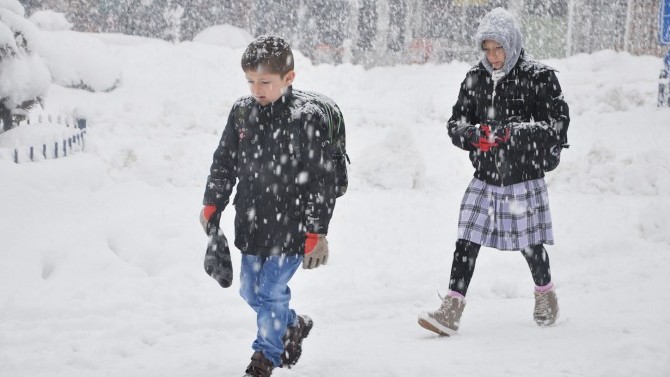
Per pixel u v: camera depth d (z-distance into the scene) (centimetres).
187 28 4588
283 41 552
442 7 4503
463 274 728
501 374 588
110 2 4519
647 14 4594
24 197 1066
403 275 1000
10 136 1483
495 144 707
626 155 2086
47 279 916
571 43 4509
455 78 3922
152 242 1040
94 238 1012
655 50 4606
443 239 1238
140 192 1428
